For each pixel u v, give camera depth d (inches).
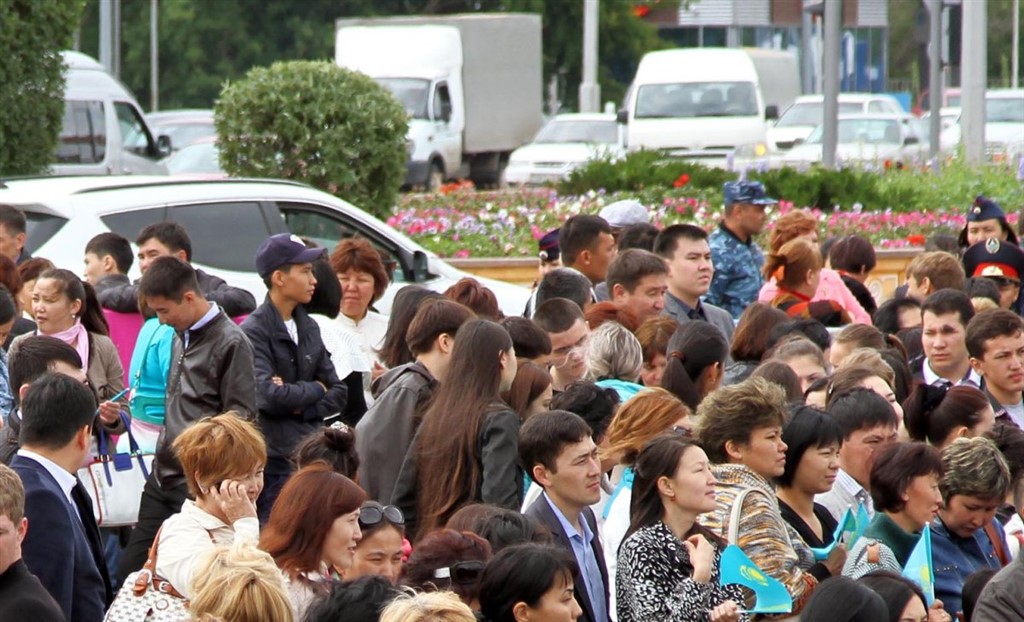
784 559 834.8
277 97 2502.5
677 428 919.0
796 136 5172.2
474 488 937.5
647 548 826.8
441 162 5103.3
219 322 1115.3
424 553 735.1
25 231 1553.9
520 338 1064.2
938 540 936.3
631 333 1111.0
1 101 2351.1
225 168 2546.8
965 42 3260.3
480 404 945.5
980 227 1768.0
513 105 5625.0
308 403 1176.2
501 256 2536.9
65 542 820.6
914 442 953.5
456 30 5260.8
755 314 1266.0
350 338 1291.8
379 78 5152.6
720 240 1673.2
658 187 2881.4
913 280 1572.3
